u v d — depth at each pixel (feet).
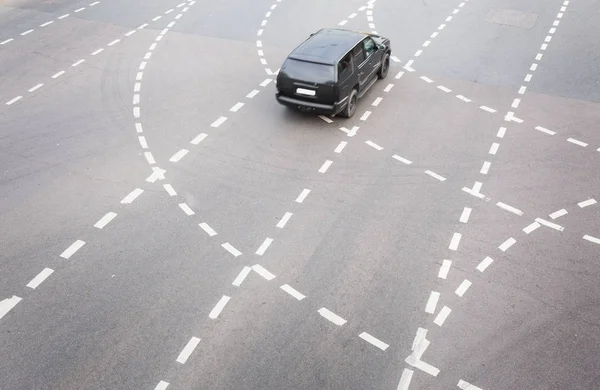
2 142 45.24
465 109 49.60
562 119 47.80
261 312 29.91
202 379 26.40
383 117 48.49
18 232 35.70
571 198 38.40
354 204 37.99
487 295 30.89
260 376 26.48
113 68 57.62
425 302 30.48
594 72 55.31
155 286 31.63
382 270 32.58
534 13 69.46
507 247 34.19
